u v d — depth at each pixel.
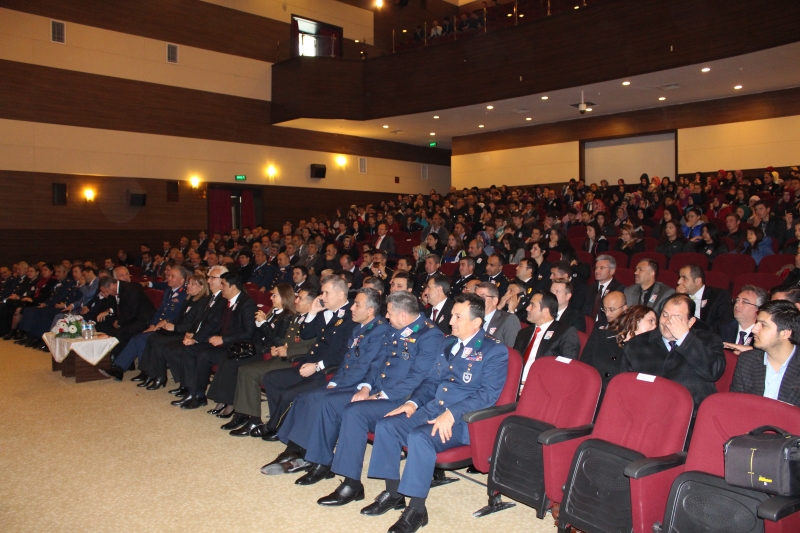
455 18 12.38
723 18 8.89
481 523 2.99
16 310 8.77
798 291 3.33
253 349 4.65
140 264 12.60
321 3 15.32
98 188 12.17
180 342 5.45
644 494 2.31
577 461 2.59
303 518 3.05
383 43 13.77
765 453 2.04
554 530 2.92
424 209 12.77
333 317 4.31
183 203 13.34
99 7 12.15
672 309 2.93
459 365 3.30
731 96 11.94
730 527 2.16
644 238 7.95
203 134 13.63
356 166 16.41
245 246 10.76
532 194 13.30
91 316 6.98
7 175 11.15
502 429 2.93
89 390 5.55
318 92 13.74
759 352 2.81
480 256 7.45
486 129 15.27
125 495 3.32
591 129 13.84
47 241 11.57
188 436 4.29
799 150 11.26
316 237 10.39
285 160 14.99
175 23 13.19
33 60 11.41
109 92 12.31
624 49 9.98
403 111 13.12
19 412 4.86
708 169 12.32
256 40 14.40
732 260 6.41
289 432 3.71
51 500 3.26
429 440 2.97
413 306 3.63
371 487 3.48
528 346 3.82
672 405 2.52
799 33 8.09
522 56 11.27
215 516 3.07
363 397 3.53
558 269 4.56
